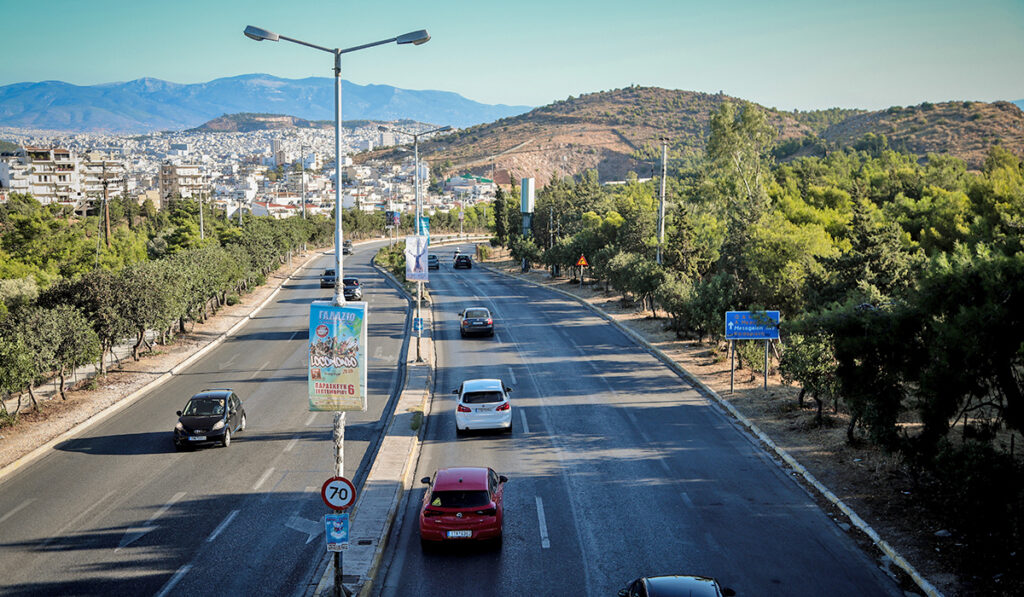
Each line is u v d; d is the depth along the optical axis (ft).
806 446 73.97
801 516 57.52
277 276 282.15
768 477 66.80
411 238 121.80
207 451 77.77
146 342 129.59
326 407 46.62
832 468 67.05
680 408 92.48
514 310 188.03
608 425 85.56
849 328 65.00
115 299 114.73
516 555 51.44
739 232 149.38
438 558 51.37
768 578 46.85
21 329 90.79
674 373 112.78
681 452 74.90
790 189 259.19
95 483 67.77
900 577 46.70
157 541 54.44
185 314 150.92
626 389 103.30
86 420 89.10
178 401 100.07
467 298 214.28
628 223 214.48
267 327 166.20
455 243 510.17
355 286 208.74
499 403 81.56
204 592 46.26
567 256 248.73
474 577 48.11
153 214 500.33
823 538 53.21
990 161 247.50
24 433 83.66
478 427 80.89
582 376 112.16
